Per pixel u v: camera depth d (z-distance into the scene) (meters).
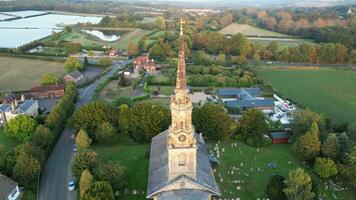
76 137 131.25
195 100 192.75
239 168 123.81
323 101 197.50
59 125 148.88
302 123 140.50
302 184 99.12
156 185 90.44
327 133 138.25
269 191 105.94
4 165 112.94
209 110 140.12
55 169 122.44
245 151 136.12
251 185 113.88
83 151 115.75
